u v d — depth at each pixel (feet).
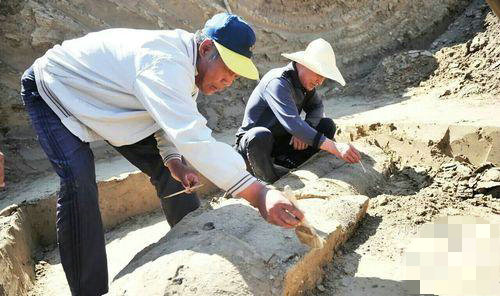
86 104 6.95
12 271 9.34
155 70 6.29
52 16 17.19
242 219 7.64
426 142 11.85
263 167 11.16
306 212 8.31
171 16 19.80
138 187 12.90
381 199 9.77
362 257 7.80
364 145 12.39
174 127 6.03
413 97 17.30
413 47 22.93
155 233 11.67
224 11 20.71
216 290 5.87
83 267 7.14
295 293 6.47
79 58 6.94
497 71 15.78
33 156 16.14
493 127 10.83
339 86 21.20
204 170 6.08
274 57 21.81
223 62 6.66
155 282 6.06
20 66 16.80
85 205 6.97
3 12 16.65
